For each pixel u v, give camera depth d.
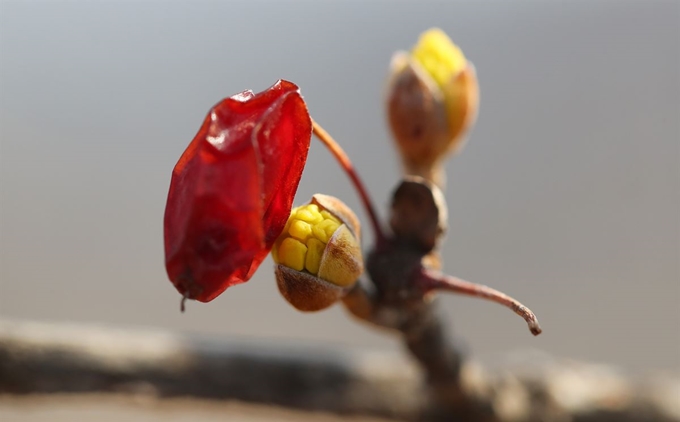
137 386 0.10
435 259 0.09
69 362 0.10
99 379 0.10
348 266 0.08
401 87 0.09
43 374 0.10
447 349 0.10
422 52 0.10
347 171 0.09
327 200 0.08
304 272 0.08
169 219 0.07
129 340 0.10
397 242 0.09
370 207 0.09
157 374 0.10
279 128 0.07
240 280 0.07
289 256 0.08
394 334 0.09
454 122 0.10
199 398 0.10
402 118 0.09
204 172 0.07
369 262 0.09
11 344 0.10
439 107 0.09
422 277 0.09
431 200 0.09
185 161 0.07
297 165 0.07
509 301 0.08
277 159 0.07
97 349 0.10
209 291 0.07
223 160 0.07
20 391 0.10
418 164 0.10
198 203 0.07
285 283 0.08
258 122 0.07
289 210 0.08
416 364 0.10
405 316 0.09
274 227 0.07
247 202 0.07
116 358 0.10
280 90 0.07
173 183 0.07
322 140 0.09
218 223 0.07
